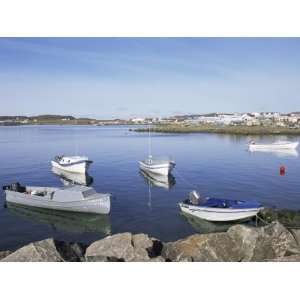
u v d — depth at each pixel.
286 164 40.91
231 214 19.22
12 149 59.00
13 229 19.39
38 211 23.05
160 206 23.28
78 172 36.31
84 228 19.62
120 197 26.00
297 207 22.88
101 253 12.91
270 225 13.95
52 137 88.88
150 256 12.88
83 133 110.81
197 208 19.88
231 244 13.46
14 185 24.66
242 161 43.69
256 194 26.41
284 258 11.24
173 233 18.28
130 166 40.94
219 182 30.95
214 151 55.03
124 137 89.00
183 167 39.41
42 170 38.84
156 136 93.06
